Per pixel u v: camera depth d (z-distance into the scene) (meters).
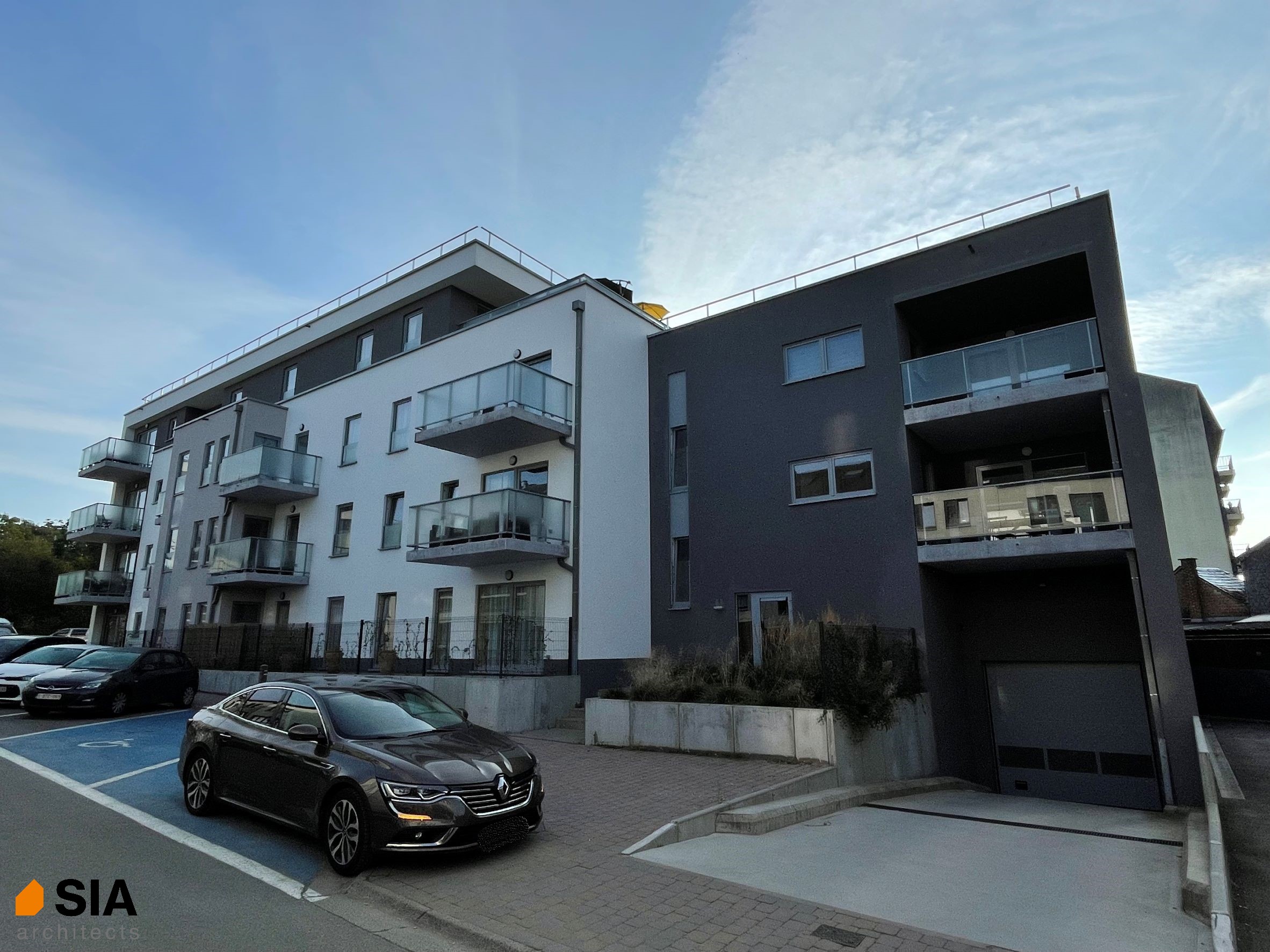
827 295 14.86
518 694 13.34
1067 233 12.41
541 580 15.64
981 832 7.78
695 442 16.19
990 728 14.12
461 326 20.55
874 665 10.86
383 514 19.77
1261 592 28.89
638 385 17.53
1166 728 10.49
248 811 6.70
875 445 13.69
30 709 13.52
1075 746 13.36
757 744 9.99
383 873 5.57
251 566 20.50
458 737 6.57
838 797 8.59
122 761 9.70
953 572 13.88
